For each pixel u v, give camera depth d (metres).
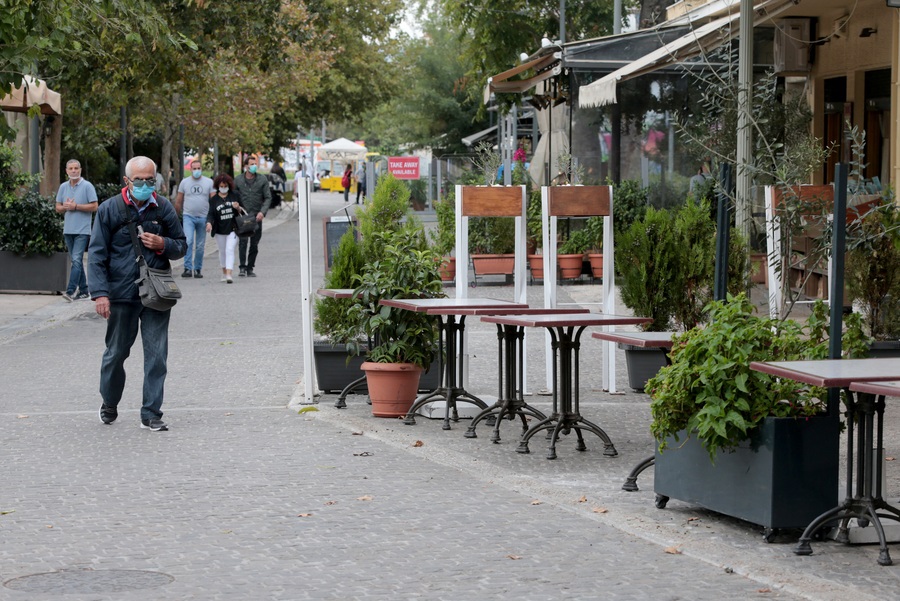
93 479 8.92
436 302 10.98
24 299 22.36
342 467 9.34
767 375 7.21
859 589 6.29
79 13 18.05
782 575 6.48
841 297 7.38
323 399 12.48
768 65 23.66
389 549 7.06
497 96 39.34
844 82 22.33
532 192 26.70
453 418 11.49
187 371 14.38
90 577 6.50
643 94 25.39
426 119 67.69
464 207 12.38
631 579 6.48
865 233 12.48
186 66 26.70
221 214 25.61
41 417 11.55
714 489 7.58
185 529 7.52
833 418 7.20
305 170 12.09
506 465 9.45
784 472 7.12
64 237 23.00
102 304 10.74
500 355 10.83
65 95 27.80
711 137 17.66
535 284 25.23
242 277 27.16
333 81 60.56
